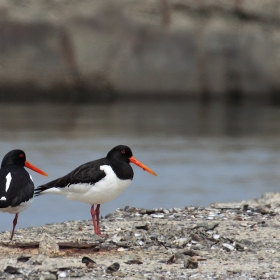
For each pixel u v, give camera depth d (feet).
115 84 128.67
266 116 108.27
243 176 61.41
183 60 130.82
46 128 87.97
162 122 97.91
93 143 76.74
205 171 63.67
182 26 130.21
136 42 128.98
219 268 22.45
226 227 29.19
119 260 23.31
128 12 128.36
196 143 79.97
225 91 133.59
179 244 25.68
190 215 32.07
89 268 22.09
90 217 45.75
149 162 67.77
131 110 113.70
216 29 130.82
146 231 28.02
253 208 33.58
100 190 27.48
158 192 54.49
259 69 133.39
